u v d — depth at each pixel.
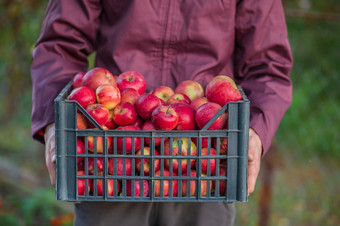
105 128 1.37
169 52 1.67
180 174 1.27
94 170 1.27
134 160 1.27
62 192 1.27
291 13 3.33
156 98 1.41
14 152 5.81
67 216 3.33
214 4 1.63
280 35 1.72
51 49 1.68
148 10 1.63
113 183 1.28
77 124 1.31
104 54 1.72
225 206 1.67
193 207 1.64
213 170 1.32
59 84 1.61
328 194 4.67
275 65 1.70
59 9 1.68
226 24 1.67
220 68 1.72
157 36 1.65
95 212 1.62
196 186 1.28
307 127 4.70
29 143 6.15
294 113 4.55
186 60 1.68
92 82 1.45
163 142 1.26
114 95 1.39
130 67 1.67
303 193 4.70
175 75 1.68
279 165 4.84
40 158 5.54
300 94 4.38
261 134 1.51
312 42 4.04
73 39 1.70
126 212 1.62
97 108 1.34
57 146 1.27
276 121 1.58
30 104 5.48
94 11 1.70
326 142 4.82
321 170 5.07
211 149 1.33
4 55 3.68
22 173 4.58
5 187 4.15
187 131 1.25
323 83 4.31
